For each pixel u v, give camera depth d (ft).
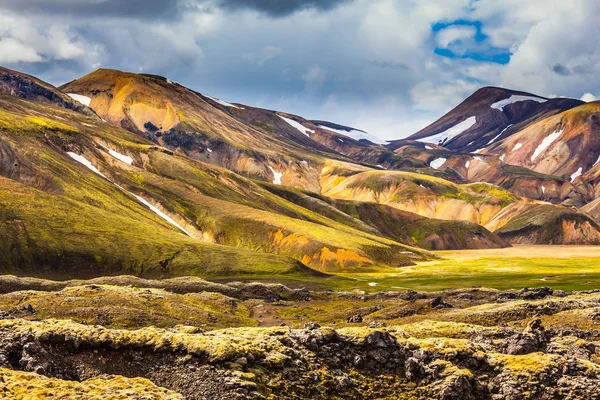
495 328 239.50
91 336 180.86
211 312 362.53
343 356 195.42
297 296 494.18
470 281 644.69
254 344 189.26
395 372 192.85
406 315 354.13
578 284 557.33
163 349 181.68
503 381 189.78
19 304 329.72
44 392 144.97
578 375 191.21
